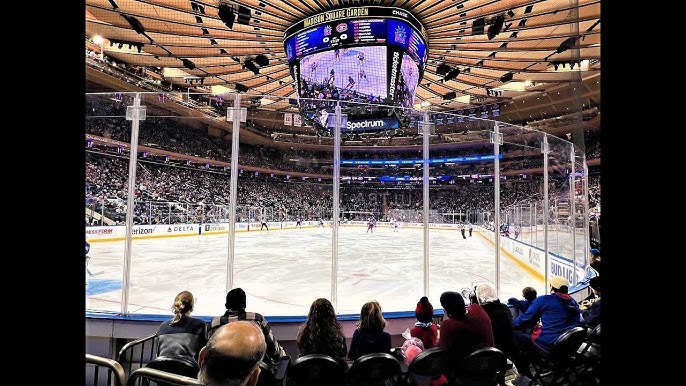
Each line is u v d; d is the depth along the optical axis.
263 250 14.23
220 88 24.97
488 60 19.20
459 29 15.53
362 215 23.44
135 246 13.75
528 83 22.62
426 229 5.51
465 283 8.72
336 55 14.41
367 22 13.95
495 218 6.12
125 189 13.20
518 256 12.09
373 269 10.30
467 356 3.06
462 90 25.27
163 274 8.86
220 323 3.56
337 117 5.54
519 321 4.39
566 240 8.43
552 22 14.23
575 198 8.24
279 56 19.09
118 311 5.20
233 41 17.44
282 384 3.41
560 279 4.32
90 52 18.95
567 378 3.94
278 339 4.98
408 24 14.16
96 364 2.15
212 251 13.38
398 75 14.38
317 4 14.18
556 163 8.12
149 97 5.28
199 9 14.20
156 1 13.61
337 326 3.27
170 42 17.67
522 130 6.66
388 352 3.38
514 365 4.74
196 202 18.55
